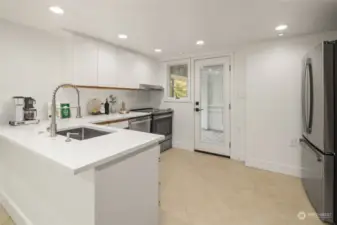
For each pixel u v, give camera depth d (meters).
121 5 1.94
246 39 3.06
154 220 1.67
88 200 1.20
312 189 2.15
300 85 2.91
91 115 3.34
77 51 2.80
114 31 2.70
